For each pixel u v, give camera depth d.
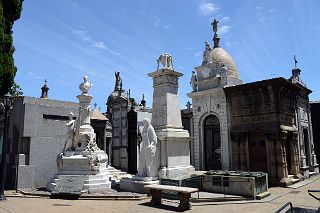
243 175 11.57
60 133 15.69
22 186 13.76
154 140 12.47
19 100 15.22
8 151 15.60
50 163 15.03
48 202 10.11
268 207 9.47
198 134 20.12
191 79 21.05
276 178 15.73
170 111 13.43
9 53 13.47
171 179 11.40
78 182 11.71
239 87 17.77
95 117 23.89
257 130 16.78
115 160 25.59
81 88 14.38
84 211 8.57
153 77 14.25
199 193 11.48
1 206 9.26
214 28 24.34
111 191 12.02
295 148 17.70
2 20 13.01
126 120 25.27
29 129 14.42
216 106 19.22
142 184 11.61
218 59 22.31
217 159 20.03
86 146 13.27
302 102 20.69
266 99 16.70
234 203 10.10
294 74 21.27
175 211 8.70
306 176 18.52
